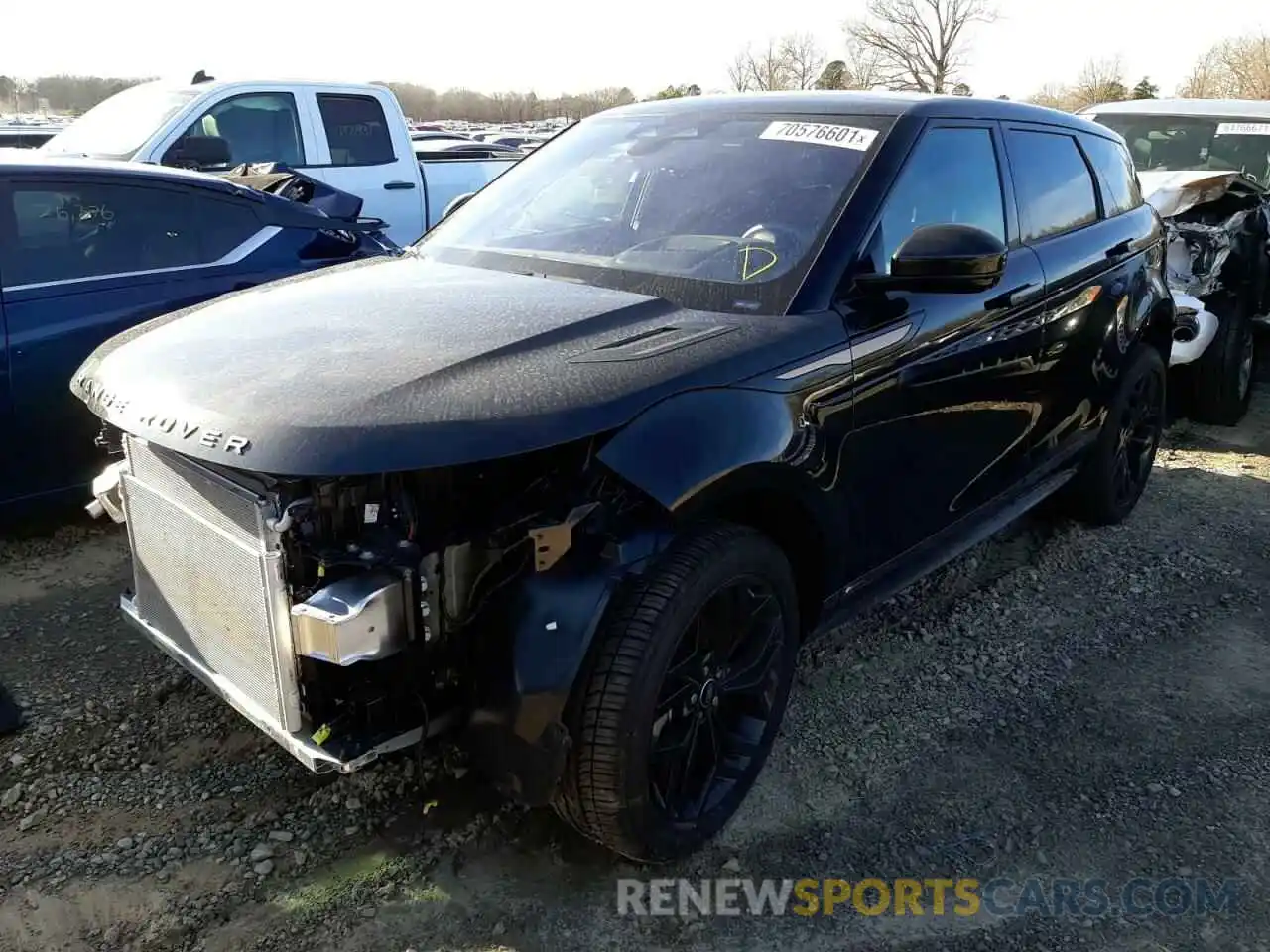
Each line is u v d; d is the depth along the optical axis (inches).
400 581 86.9
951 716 133.3
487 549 91.0
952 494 138.1
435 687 92.2
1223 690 141.5
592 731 91.0
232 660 97.0
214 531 94.2
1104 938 98.7
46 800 112.6
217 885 101.1
